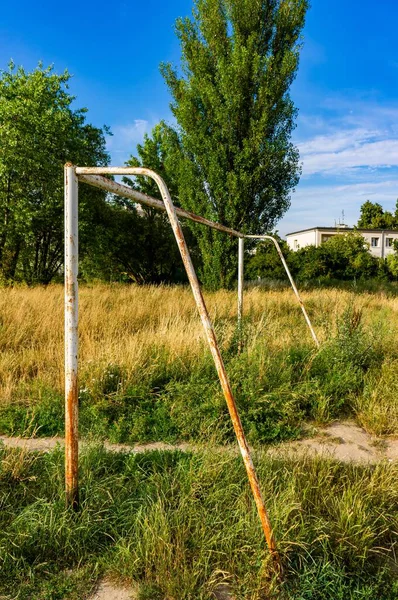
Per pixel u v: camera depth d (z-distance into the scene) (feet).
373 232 152.56
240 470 9.05
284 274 82.58
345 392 14.78
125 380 14.43
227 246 50.24
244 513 7.57
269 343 18.57
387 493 8.47
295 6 49.83
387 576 6.76
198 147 49.52
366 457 10.87
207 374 15.35
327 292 45.16
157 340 18.07
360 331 19.02
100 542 7.39
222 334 18.28
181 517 7.53
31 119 45.83
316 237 151.12
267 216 53.11
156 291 36.58
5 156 45.52
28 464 9.62
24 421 12.17
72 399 7.61
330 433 12.43
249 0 48.70
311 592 6.22
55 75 50.29
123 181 71.05
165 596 6.24
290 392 13.97
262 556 6.64
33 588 6.38
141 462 10.10
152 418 12.67
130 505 8.14
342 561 6.98
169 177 62.28
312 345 18.90
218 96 48.83
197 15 51.26
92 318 22.56
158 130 69.97
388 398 13.98
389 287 67.41
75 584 6.47
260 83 48.57
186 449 10.64
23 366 16.42
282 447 11.41
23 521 7.50
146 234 68.13
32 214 46.88
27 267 57.62
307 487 8.43
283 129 50.55
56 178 48.75
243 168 49.24
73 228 7.43
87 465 9.15
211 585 6.38
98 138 58.90
